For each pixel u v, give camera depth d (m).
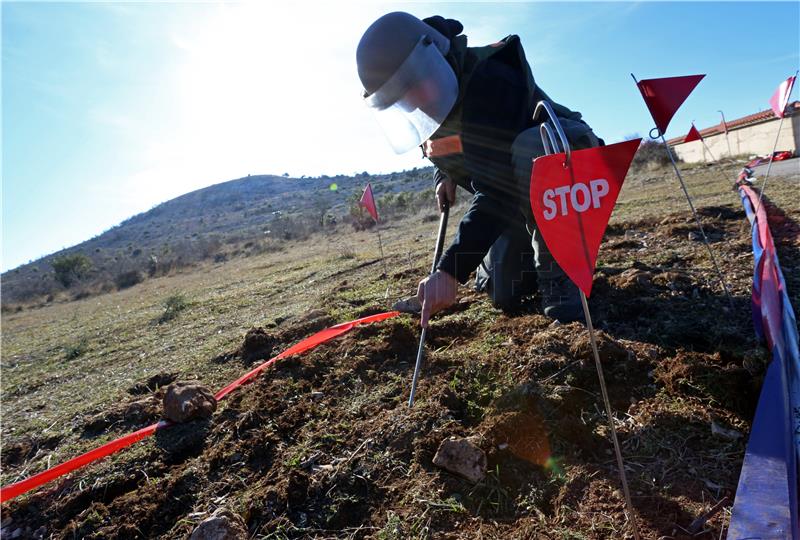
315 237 20.39
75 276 24.62
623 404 1.97
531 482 1.66
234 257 20.31
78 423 3.01
